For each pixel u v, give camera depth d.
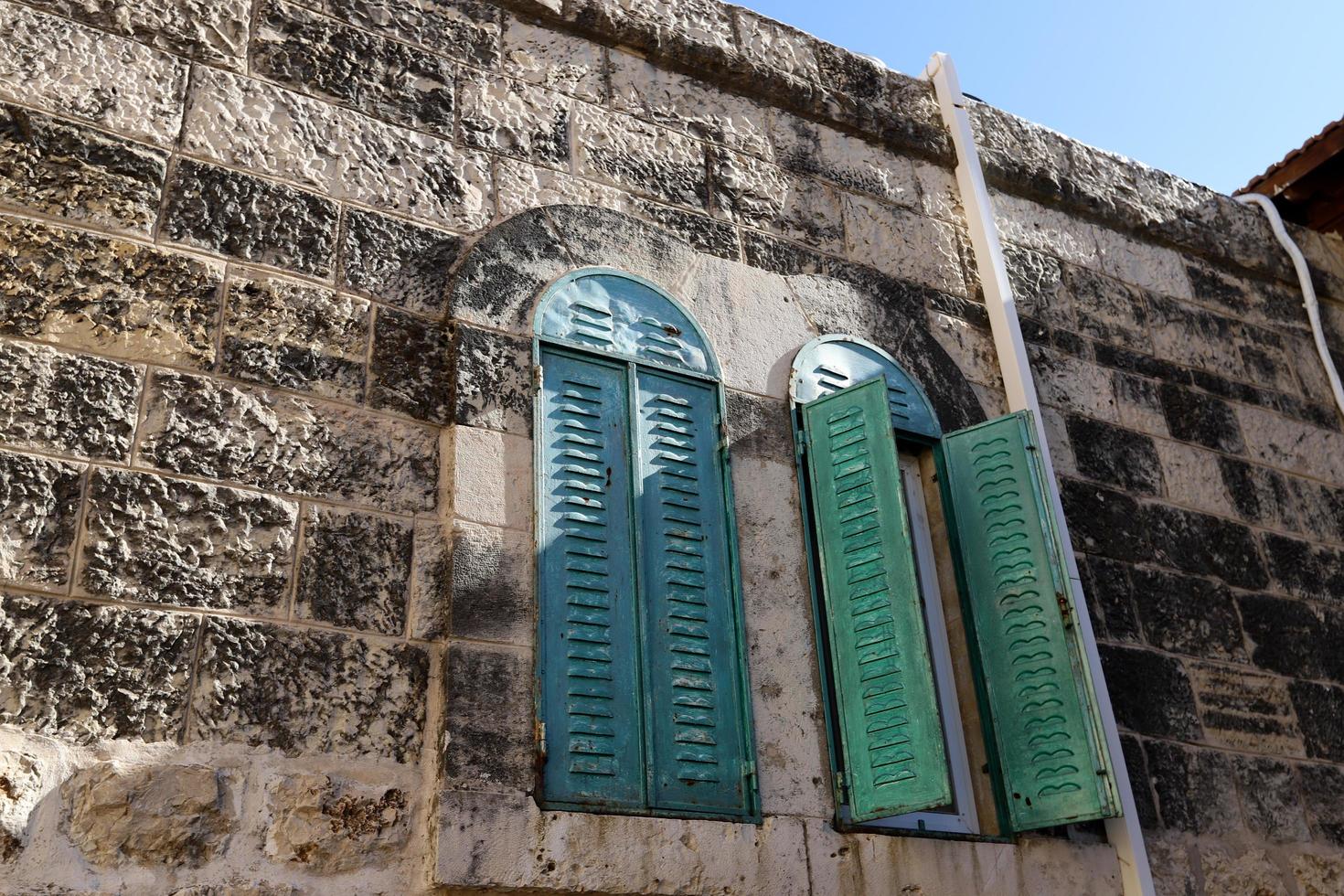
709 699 4.43
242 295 4.25
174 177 4.32
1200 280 6.98
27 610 3.56
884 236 5.94
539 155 5.15
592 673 4.25
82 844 3.39
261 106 4.61
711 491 4.82
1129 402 6.25
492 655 4.09
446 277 4.68
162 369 4.02
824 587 4.83
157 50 4.50
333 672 3.88
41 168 4.11
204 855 3.51
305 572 3.97
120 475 3.82
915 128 6.31
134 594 3.70
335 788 3.73
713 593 4.63
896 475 4.77
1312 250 7.57
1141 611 5.63
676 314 5.09
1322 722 5.86
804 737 4.55
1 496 3.64
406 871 3.73
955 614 5.16
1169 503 6.05
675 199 5.41
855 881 4.35
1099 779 4.60
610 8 5.61
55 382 3.85
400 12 5.12
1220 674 5.69
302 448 4.13
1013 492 5.18
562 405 4.64
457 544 4.19
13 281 3.92
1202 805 5.30
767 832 4.28
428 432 4.38
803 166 5.88
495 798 3.88
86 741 3.50
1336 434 6.94
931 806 4.27
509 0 5.39
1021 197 6.57
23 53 4.25
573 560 4.39
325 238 4.50
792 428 5.13
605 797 4.09
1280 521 6.39
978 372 5.84
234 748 3.66
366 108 4.84
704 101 5.76
